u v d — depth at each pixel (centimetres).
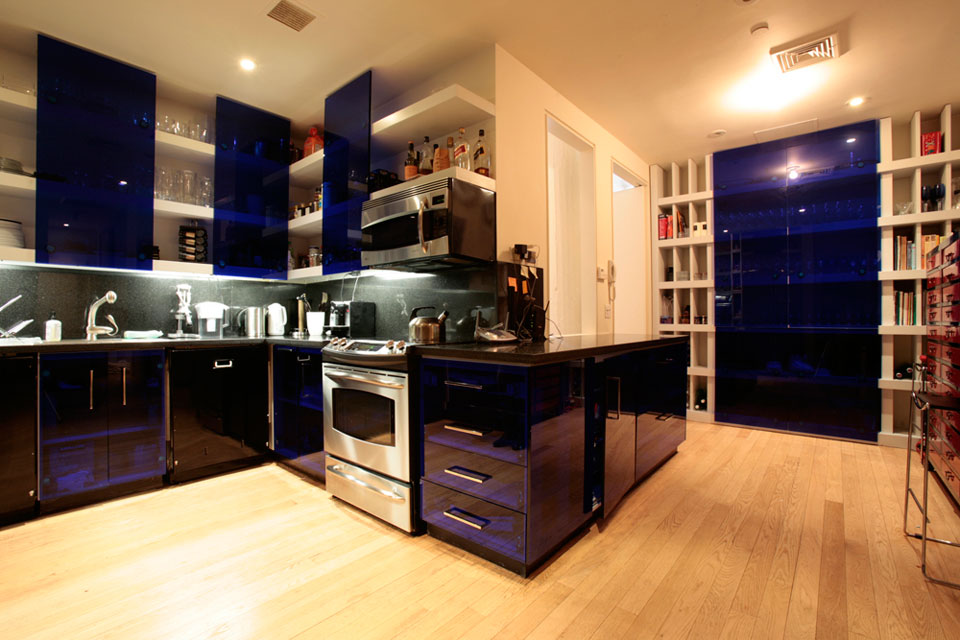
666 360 271
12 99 219
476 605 141
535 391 155
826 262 354
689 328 402
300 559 170
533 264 253
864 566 161
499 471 161
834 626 130
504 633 128
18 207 241
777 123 338
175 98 296
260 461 286
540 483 158
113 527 196
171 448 244
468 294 245
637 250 430
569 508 177
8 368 197
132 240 255
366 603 142
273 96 296
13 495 197
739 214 387
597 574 158
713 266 395
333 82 278
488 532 165
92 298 264
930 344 274
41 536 187
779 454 299
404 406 189
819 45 239
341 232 279
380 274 285
